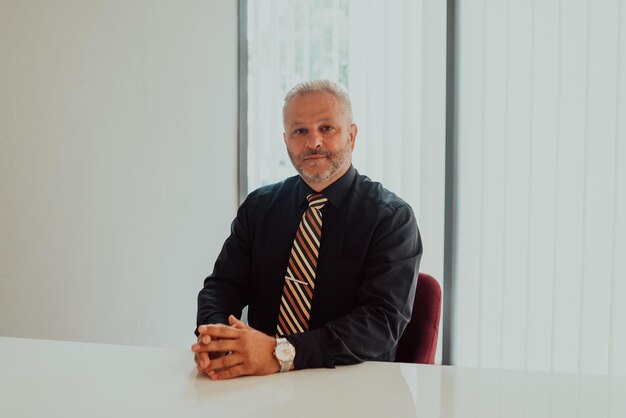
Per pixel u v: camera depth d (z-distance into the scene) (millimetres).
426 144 2590
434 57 2570
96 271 2445
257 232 1777
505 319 2498
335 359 1139
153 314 2602
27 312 2281
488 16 2488
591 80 2320
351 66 2664
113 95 2457
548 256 2430
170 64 2598
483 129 2508
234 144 2779
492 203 2516
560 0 2354
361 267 1613
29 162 2266
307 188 1729
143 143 2545
